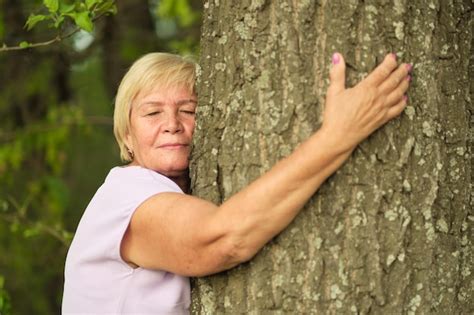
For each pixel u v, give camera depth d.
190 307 2.66
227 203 2.35
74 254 2.74
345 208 2.40
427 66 2.47
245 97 2.49
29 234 4.99
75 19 3.25
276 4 2.46
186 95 2.78
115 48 6.32
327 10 2.41
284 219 2.34
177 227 2.42
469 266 2.63
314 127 2.42
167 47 6.37
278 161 2.44
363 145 2.40
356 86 2.34
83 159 8.48
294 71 2.43
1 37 5.55
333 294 2.39
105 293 2.67
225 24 2.55
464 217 2.57
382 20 2.42
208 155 2.58
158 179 2.66
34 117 6.80
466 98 2.63
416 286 2.44
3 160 6.06
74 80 7.84
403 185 2.42
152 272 2.65
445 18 2.55
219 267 2.42
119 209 2.57
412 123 2.44
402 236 2.41
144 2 6.41
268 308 2.45
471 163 2.71
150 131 2.78
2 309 4.13
